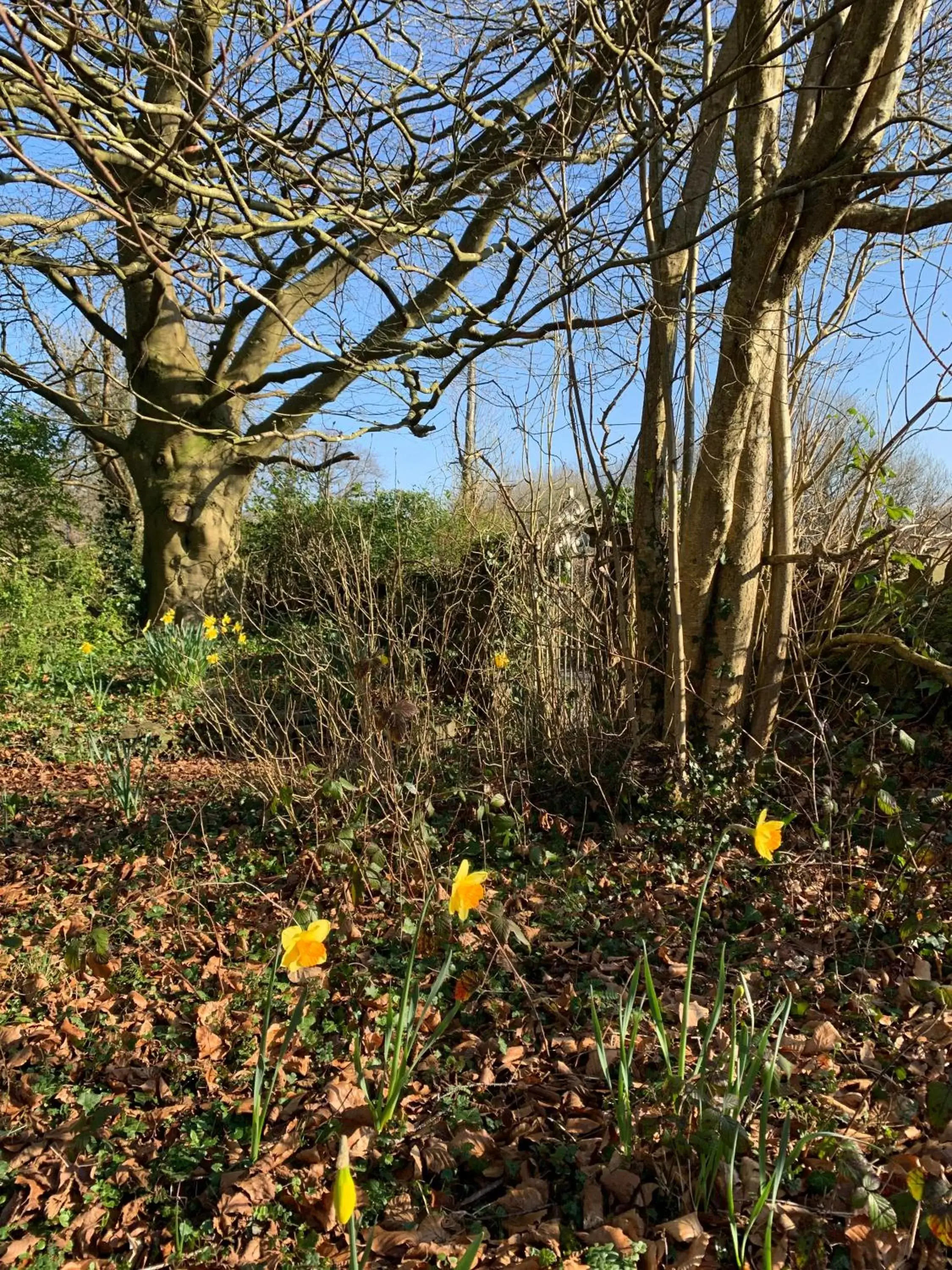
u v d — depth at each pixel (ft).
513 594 17.49
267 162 19.60
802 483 17.22
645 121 16.10
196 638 33.65
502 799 13.29
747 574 15.49
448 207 21.21
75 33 12.83
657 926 11.85
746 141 14.42
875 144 13.03
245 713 23.84
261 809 17.29
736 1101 6.49
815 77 13.46
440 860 14.21
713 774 15.38
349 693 16.94
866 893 11.82
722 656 15.88
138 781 20.52
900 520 18.94
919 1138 7.68
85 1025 10.50
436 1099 8.66
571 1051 9.34
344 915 11.43
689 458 15.51
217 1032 10.06
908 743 12.35
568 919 12.16
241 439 32.53
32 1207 7.65
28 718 29.81
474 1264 6.71
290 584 26.89
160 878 14.79
